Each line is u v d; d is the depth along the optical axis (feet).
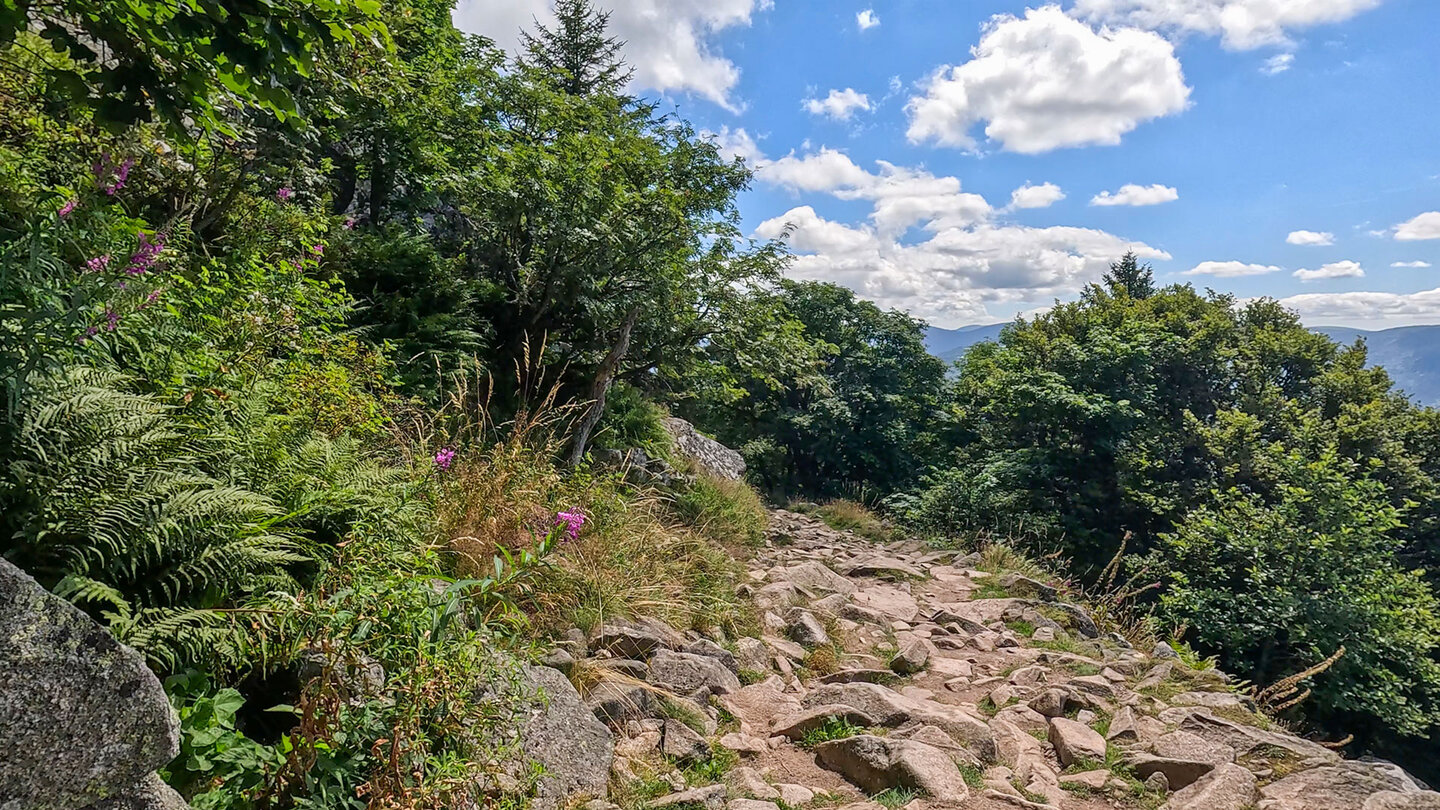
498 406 29.19
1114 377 64.13
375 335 26.43
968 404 86.79
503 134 35.29
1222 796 10.86
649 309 30.60
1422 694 42.86
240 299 15.33
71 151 16.65
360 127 34.78
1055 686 15.88
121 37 8.38
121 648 5.37
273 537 8.51
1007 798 11.07
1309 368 73.31
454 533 13.93
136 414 8.23
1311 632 41.45
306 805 6.55
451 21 45.01
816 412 94.99
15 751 4.75
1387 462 60.75
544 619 13.76
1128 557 51.62
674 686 13.50
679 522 27.58
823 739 12.58
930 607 25.27
